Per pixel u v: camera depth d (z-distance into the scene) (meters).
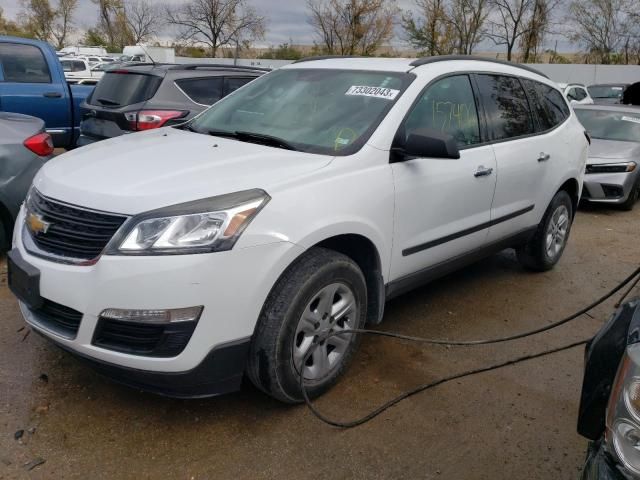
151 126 6.62
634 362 1.69
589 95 19.88
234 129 3.93
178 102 6.91
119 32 48.59
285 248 2.83
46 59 8.27
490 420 3.19
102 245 2.71
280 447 2.89
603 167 8.41
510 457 2.91
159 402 3.20
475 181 4.10
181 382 2.73
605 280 5.52
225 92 7.48
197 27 38.22
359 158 3.33
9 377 3.34
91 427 2.96
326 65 4.29
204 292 2.62
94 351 2.72
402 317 4.43
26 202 3.31
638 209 8.96
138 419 3.05
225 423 3.05
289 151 3.38
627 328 1.90
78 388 3.28
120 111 6.68
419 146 3.34
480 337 4.17
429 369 3.68
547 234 5.35
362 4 34.19
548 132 5.07
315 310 3.11
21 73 8.04
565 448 2.99
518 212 4.73
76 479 2.62
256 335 2.88
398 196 3.47
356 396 3.34
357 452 2.88
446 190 3.85
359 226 3.21
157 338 2.65
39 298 2.85
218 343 2.71
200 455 2.80
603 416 1.88
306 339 3.07
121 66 7.30
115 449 2.82
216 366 2.75
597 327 4.44
